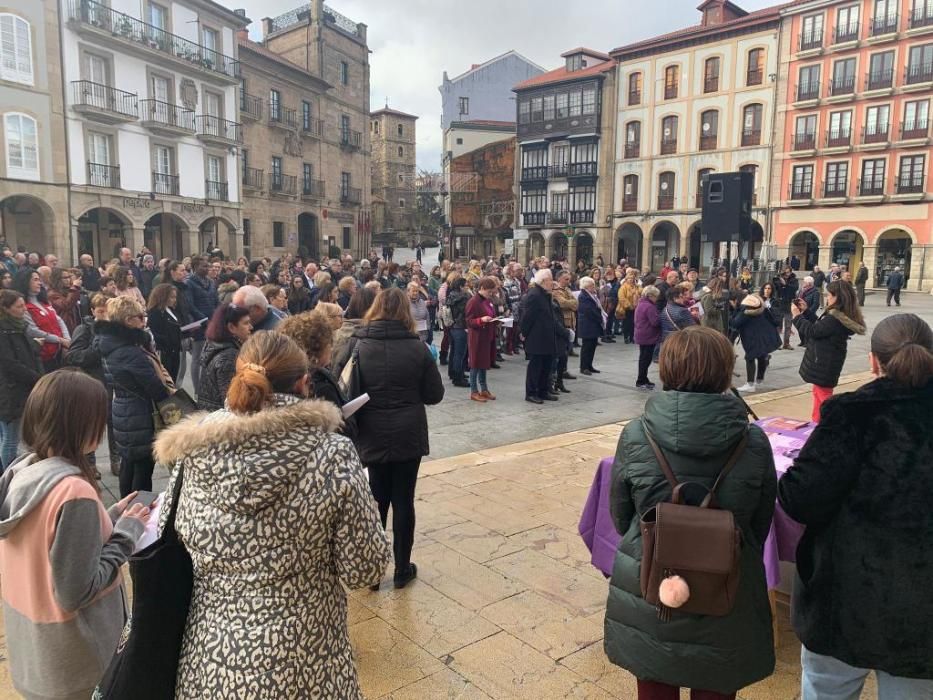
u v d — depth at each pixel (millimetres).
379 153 65438
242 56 33469
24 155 22500
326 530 1699
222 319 4215
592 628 3410
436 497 5215
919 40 32094
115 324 4090
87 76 24344
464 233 52594
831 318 6246
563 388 9523
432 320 14867
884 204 33906
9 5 21766
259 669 1638
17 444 4926
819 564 2096
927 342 2166
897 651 1963
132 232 26453
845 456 1993
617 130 41594
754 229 37656
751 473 2016
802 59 35188
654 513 2025
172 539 1764
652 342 9586
